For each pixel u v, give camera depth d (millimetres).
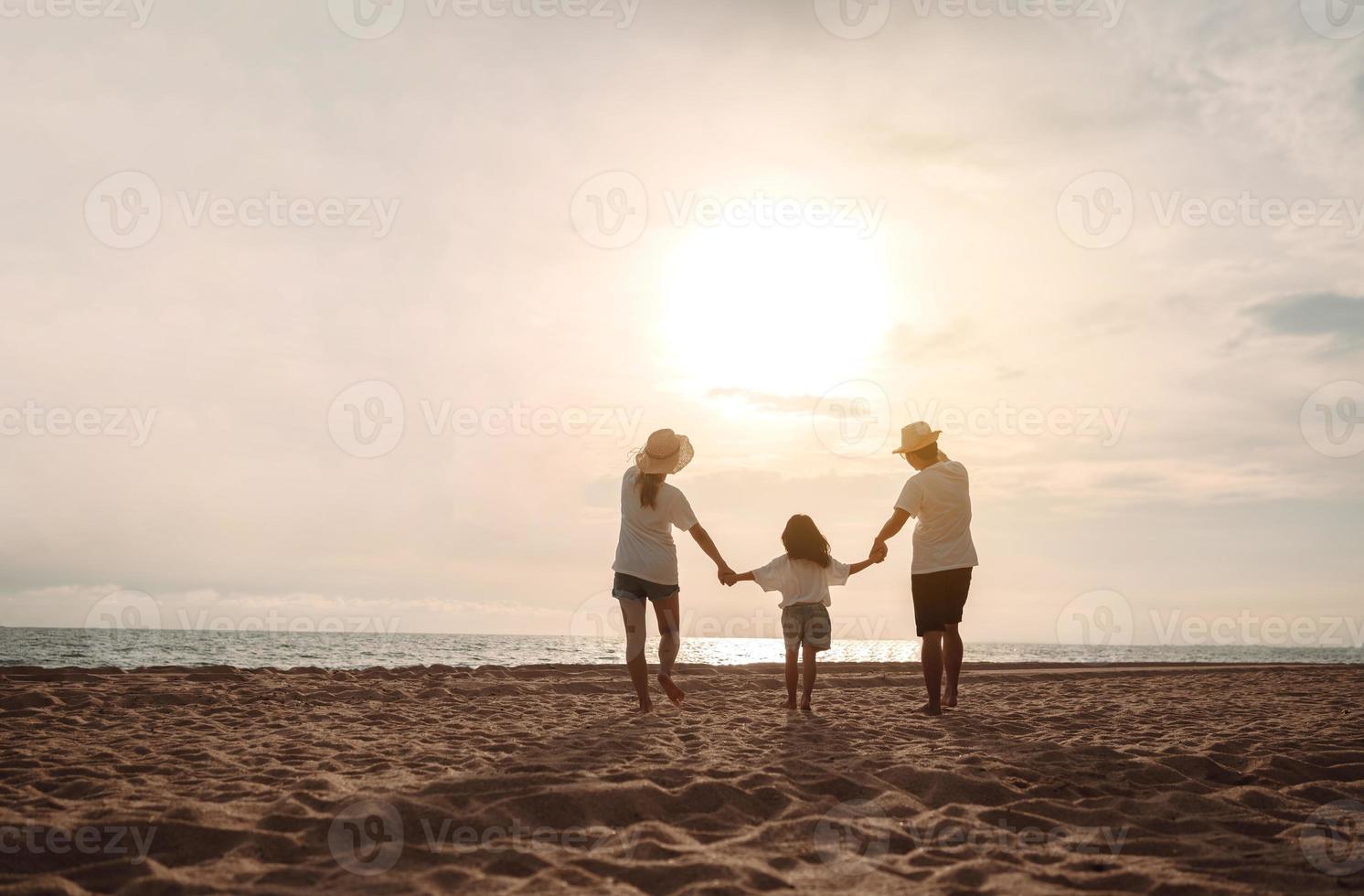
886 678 10172
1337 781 3990
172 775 3576
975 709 6852
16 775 3539
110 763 3844
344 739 4680
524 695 7477
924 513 5945
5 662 19734
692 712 6195
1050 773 3875
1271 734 5281
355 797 3115
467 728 5207
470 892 2254
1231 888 2320
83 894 2195
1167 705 7398
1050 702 7637
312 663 22172
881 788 3482
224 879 2307
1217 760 4277
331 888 2266
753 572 6398
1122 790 3596
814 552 6461
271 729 5082
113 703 6031
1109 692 8984
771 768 3818
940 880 2420
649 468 5785
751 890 2303
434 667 9773
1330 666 15883
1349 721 6086
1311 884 2383
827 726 5344
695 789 3297
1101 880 2414
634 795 3193
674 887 2338
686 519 5848
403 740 4652
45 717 5324
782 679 9773
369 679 8289
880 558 5926
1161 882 2373
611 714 6000
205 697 6434
